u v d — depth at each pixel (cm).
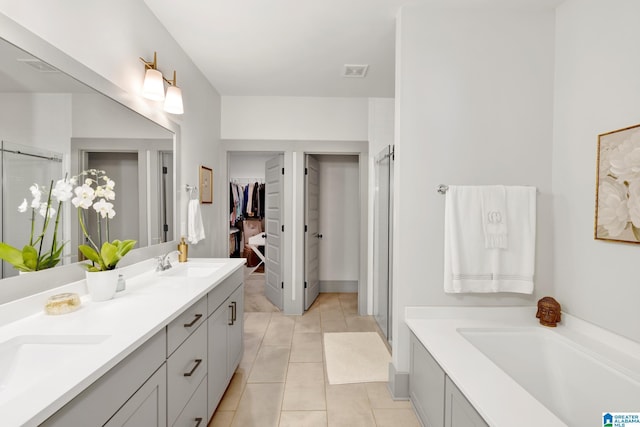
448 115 203
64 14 130
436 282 206
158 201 208
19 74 109
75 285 137
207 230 311
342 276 452
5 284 108
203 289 157
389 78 308
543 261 206
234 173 607
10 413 63
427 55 201
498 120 204
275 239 387
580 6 183
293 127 360
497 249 197
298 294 362
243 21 213
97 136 149
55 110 125
